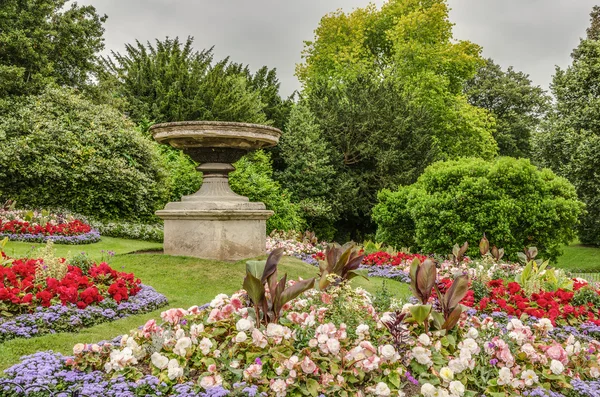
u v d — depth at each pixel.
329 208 20.14
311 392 2.96
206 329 3.51
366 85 23.25
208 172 7.73
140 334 3.41
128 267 6.80
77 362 3.17
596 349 4.08
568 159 19.55
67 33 17.47
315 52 27.69
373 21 27.77
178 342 3.19
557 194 12.12
